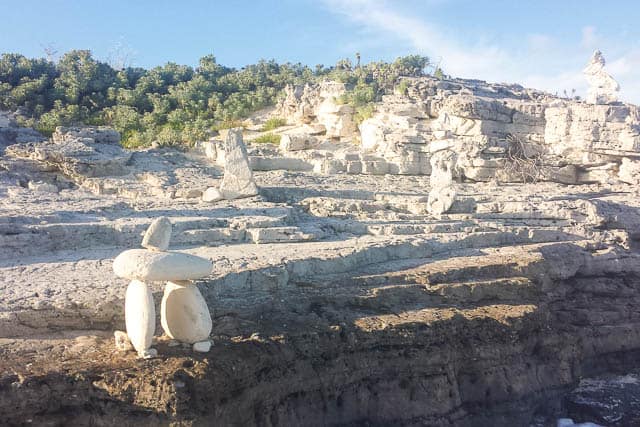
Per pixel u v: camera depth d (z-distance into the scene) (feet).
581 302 106.83
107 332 61.98
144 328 55.62
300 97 212.43
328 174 150.71
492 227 115.34
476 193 141.69
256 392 61.16
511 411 79.87
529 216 124.26
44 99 206.90
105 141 146.82
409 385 72.79
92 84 223.10
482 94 213.66
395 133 169.48
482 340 78.74
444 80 222.07
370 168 158.40
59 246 83.41
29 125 180.75
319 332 68.03
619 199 149.18
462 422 75.46
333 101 196.13
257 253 84.74
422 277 83.61
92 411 52.90
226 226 96.32
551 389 84.69
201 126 199.21
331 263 83.76
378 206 122.11
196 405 53.93
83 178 124.16
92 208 98.84
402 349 72.54
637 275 114.93
